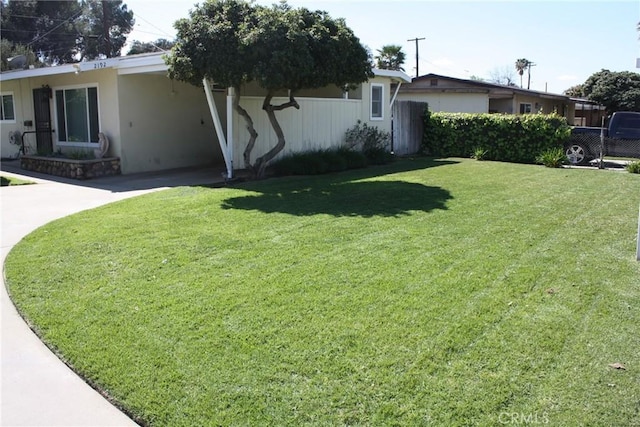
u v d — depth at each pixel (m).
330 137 14.55
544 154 14.38
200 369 3.18
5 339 3.72
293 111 13.47
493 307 4.02
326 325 3.73
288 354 3.33
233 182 10.86
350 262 5.13
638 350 3.36
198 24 9.70
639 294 4.31
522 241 5.90
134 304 4.18
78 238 6.12
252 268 4.98
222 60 9.53
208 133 15.06
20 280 4.82
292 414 2.74
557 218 7.11
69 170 12.23
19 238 6.41
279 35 9.50
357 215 7.23
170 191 9.55
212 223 6.79
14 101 16.31
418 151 18.16
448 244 5.76
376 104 16.17
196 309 4.04
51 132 14.94
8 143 16.97
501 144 16.02
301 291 4.38
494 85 24.80
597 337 3.54
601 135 14.15
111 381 3.09
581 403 2.79
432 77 24.91
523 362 3.21
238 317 3.89
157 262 5.19
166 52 10.77
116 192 9.93
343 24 10.77
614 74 36.47
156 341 3.55
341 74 10.45
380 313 3.92
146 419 2.76
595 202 8.34
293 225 6.64
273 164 12.60
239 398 2.88
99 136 12.84
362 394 2.89
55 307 4.19
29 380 3.19
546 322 3.76
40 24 38.31
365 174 11.92
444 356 3.28
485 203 8.14
